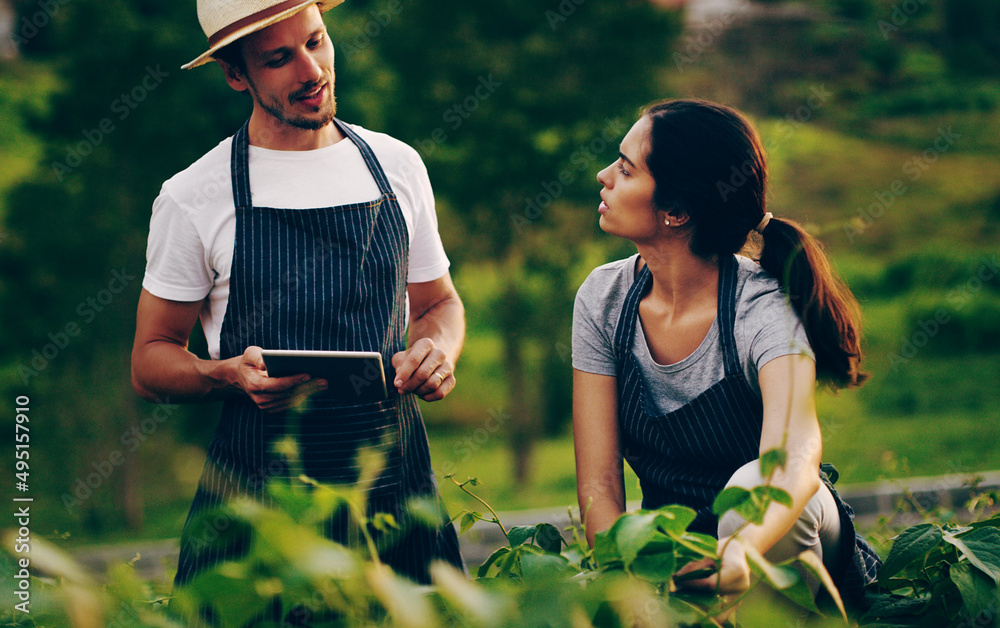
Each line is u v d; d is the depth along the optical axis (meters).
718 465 1.88
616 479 1.97
